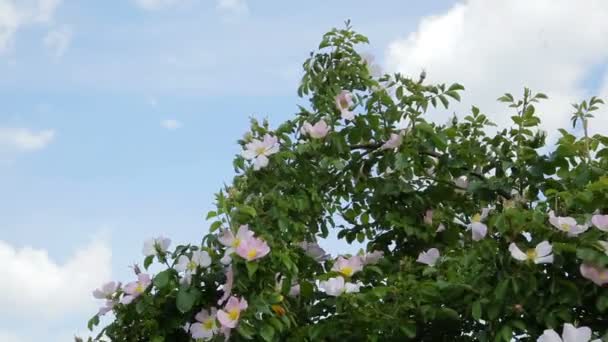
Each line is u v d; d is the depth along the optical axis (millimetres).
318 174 3889
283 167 3684
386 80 4012
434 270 3314
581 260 2867
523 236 2947
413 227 3938
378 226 4191
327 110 3912
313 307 3529
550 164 3492
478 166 3943
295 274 3320
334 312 3518
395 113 3846
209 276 3289
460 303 3145
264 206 3574
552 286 2832
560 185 3498
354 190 4062
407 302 3203
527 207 3502
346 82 4023
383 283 3561
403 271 3578
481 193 3721
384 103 3861
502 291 2836
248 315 3082
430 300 3209
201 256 3223
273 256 3180
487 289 2947
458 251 3471
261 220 3461
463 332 3316
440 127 4020
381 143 3920
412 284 3236
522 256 2809
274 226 3498
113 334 3381
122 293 3412
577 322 2836
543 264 2906
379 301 3277
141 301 3258
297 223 3617
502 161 3727
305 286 3428
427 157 4012
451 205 4129
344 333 3254
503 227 2883
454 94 3850
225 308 3092
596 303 2812
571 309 2928
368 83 3990
